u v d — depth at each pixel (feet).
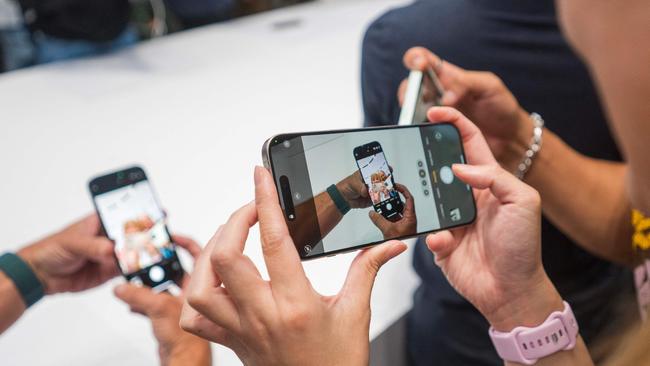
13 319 2.38
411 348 2.87
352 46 5.84
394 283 2.90
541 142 2.47
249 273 1.42
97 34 5.58
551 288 1.86
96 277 2.59
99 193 2.40
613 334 1.47
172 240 2.42
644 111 1.21
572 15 1.29
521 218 1.74
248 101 4.70
